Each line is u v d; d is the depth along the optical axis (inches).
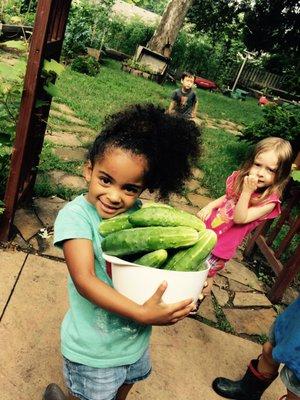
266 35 784.9
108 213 51.6
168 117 53.9
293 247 189.9
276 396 101.2
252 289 148.9
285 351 73.3
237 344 116.3
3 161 133.2
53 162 193.8
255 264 168.9
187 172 57.2
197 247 46.0
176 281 44.4
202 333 115.8
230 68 981.8
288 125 295.0
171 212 47.9
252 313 134.6
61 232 51.5
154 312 44.9
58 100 318.7
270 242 163.2
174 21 729.0
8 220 122.6
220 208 115.4
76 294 57.1
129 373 64.6
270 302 143.7
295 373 71.5
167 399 90.4
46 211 152.0
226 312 130.7
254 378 91.0
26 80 109.0
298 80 371.2
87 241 51.6
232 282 149.5
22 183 134.6
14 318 98.3
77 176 191.0
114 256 47.2
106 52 720.3
